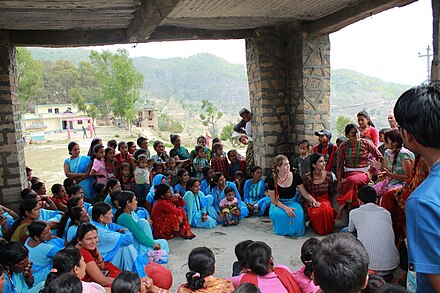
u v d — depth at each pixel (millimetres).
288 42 6480
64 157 15312
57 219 4430
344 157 5031
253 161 7145
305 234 5066
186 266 4223
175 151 7039
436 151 1134
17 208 5395
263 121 6598
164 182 5703
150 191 5633
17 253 2869
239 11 5008
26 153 17156
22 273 2984
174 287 3721
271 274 2518
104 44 5695
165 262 4293
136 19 4523
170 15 5059
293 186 5121
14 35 5348
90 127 27578
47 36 5484
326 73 6301
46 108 34469
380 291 1573
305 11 5277
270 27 6457
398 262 3502
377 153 4891
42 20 4770
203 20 5613
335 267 1136
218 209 5793
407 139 1182
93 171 5785
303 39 6098
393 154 4293
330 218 4934
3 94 5262
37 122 31406
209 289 2541
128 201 4191
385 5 4516
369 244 3469
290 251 4504
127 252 3744
